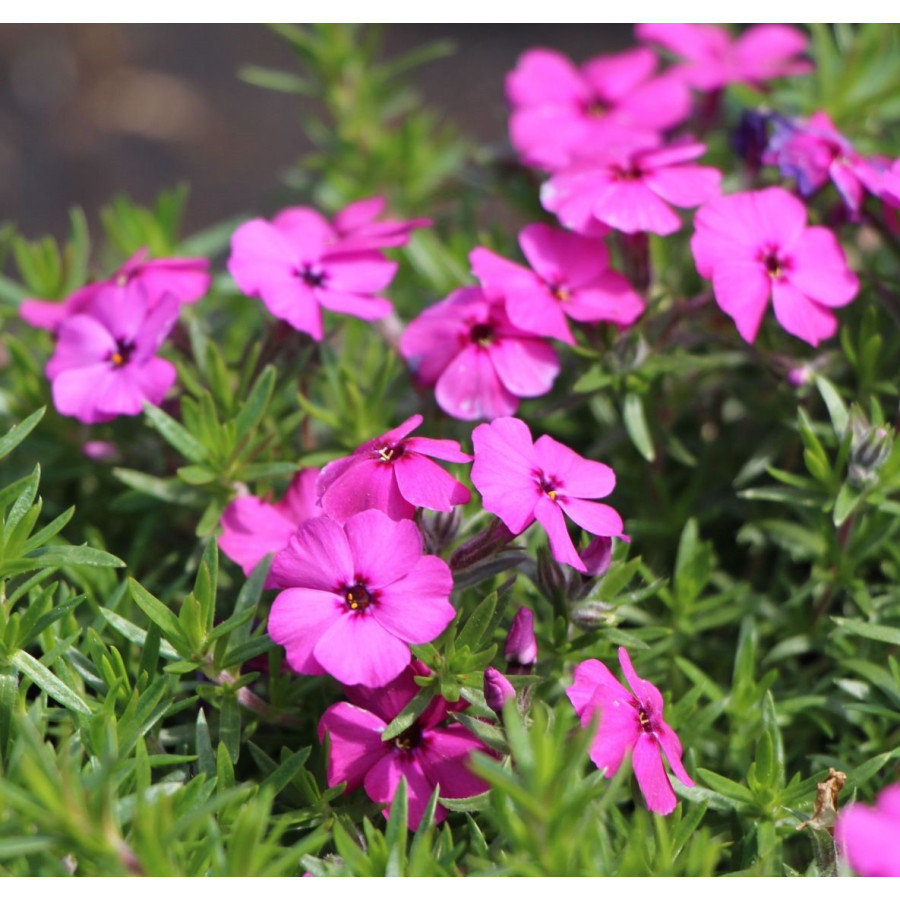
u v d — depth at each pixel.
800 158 0.34
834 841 0.30
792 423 0.34
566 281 0.33
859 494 0.32
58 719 0.31
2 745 0.30
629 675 0.30
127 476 0.33
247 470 0.33
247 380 0.34
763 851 0.30
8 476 0.35
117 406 0.33
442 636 0.31
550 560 0.31
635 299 0.33
